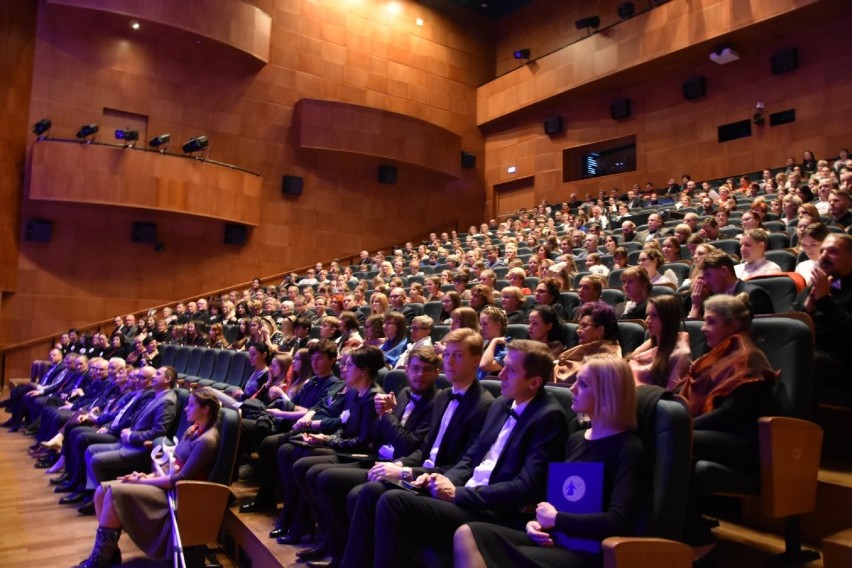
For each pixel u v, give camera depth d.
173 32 4.29
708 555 0.78
